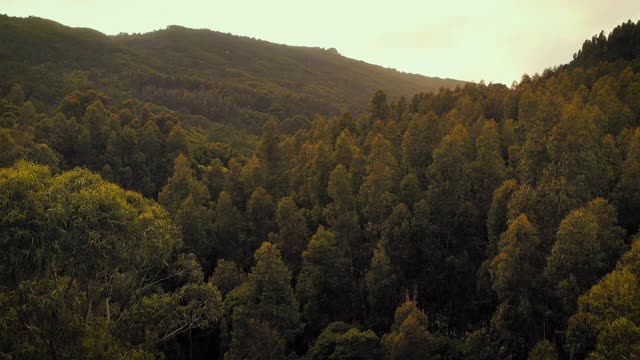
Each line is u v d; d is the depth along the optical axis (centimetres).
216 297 3791
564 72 10088
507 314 3916
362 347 4250
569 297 3534
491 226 4834
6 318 2475
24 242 2562
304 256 5328
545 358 3209
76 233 2733
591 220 3672
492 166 5756
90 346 2914
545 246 4091
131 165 10988
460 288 5353
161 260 3625
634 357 2559
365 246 5678
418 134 7069
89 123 11112
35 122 10619
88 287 3228
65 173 3209
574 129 4847
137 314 3497
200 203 8181
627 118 6500
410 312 4212
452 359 4153
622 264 3284
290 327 4647
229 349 5044
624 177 4844
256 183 8069
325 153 7025
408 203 5772
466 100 9150
